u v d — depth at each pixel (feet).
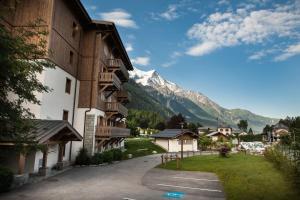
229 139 318.65
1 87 39.68
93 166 90.89
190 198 50.57
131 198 49.34
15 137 42.83
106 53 116.57
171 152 186.50
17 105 42.65
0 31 35.47
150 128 392.68
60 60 84.12
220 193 55.21
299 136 55.67
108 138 100.78
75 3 88.74
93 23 101.35
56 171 74.59
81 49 102.58
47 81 76.59
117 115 128.67
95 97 100.37
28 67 40.75
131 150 160.25
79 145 98.02
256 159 118.83
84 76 101.86
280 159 77.00
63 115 89.45
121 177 71.61
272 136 298.35
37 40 74.02
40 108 73.36
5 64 35.70
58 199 46.52
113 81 102.73
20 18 77.66
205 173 82.74
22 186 54.70
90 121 99.40
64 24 86.28
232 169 82.38
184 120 328.29
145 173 80.74
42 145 46.52
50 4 77.82
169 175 78.07
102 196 49.98
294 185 52.90
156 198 49.93
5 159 64.64
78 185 58.75
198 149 223.10
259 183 58.95
